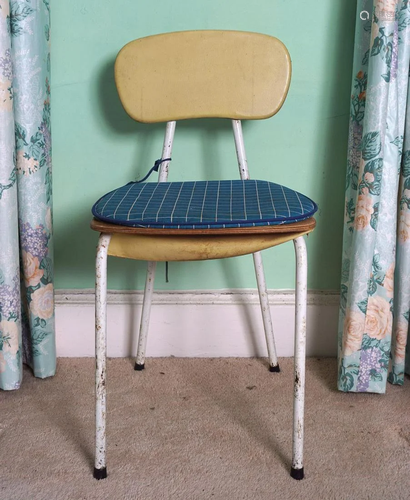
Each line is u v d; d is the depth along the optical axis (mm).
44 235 1343
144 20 1395
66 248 1498
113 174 1470
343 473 1068
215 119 1441
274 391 1353
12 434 1185
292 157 1460
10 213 1259
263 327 1512
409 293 1334
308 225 976
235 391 1354
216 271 1503
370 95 1219
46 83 1332
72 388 1365
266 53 1273
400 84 1241
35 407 1283
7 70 1209
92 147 1453
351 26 1392
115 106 1430
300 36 1401
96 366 1037
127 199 1066
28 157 1298
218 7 1390
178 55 1293
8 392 1345
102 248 1004
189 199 1059
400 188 1318
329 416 1249
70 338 1515
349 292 1298
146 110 1314
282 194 1069
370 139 1228
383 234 1283
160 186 1156
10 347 1302
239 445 1151
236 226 954
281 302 1502
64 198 1476
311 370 1454
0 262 1266
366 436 1179
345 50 1404
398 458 1111
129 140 1450
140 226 969
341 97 1428
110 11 1387
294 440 1047
